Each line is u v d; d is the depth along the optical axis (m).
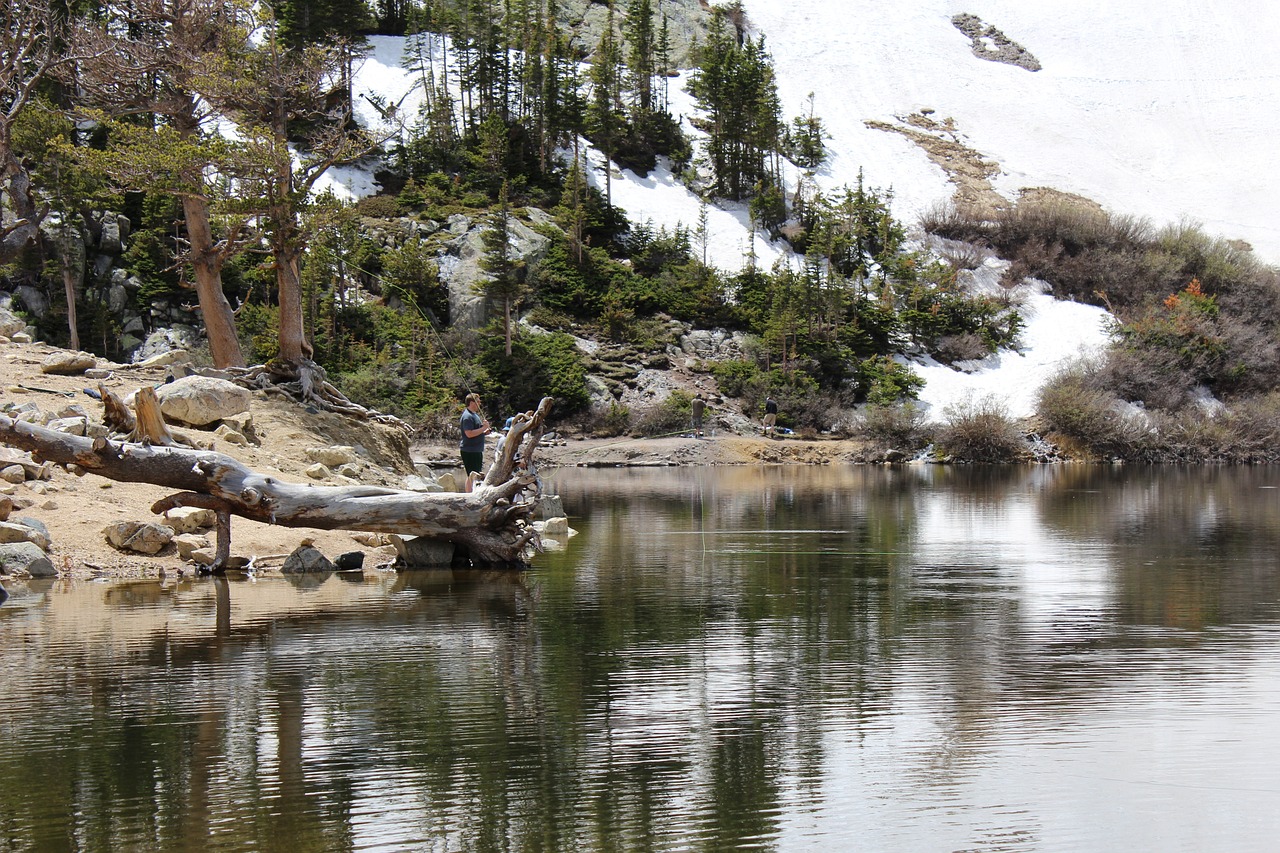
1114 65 111.94
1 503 14.20
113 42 26.11
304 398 23.58
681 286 65.62
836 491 31.42
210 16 26.52
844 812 5.79
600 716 7.46
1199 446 53.66
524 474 14.94
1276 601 12.15
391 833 5.48
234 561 14.47
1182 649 9.56
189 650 9.46
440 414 50.56
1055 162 93.81
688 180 79.94
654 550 16.98
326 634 10.15
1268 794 6.04
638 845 5.35
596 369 57.50
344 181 67.81
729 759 6.60
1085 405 54.22
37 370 21.72
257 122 26.52
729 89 80.00
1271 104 105.19
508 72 78.00
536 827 5.56
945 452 52.03
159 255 53.28
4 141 25.53
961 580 13.74
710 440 50.09
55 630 10.30
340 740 6.94
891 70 105.06
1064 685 8.30
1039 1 123.00
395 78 81.81
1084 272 74.25
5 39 26.67
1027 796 6.02
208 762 6.52
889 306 66.62
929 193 84.50
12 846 5.31
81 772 6.35
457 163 71.62
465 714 7.50
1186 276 75.00
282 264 24.45
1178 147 98.81
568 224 66.56
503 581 13.59
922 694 8.03
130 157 24.19
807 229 76.44
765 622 10.83
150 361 24.09
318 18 67.81
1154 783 6.21
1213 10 120.81
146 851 5.25
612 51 83.88
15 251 25.41
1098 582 13.59
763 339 61.84
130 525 14.60
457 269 59.66
